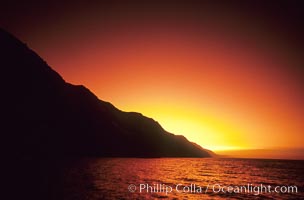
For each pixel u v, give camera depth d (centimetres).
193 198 2848
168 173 5644
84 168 5112
